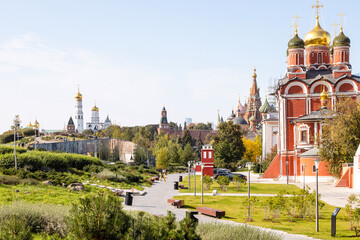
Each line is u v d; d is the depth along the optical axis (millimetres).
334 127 52531
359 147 46156
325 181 58938
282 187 53531
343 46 72188
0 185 34125
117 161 91500
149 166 104812
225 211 31438
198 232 17469
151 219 14234
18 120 46156
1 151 51469
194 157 122000
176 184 51500
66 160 53281
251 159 122500
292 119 68562
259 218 28000
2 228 13898
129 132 167875
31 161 47062
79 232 12375
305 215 28938
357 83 67500
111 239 12711
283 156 68438
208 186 49375
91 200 13031
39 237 17156
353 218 23938
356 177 46781
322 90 68375
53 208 20484
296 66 71938
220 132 100875
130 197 34750
